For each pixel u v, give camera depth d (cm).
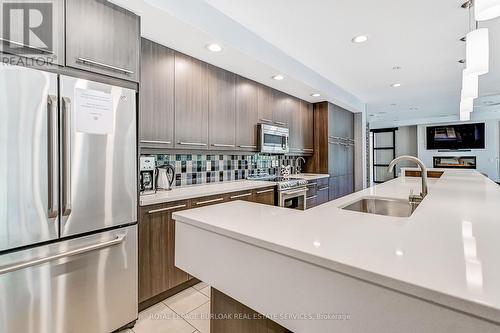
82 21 146
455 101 563
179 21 185
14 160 121
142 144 209
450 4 205
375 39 267
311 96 412
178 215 113
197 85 255
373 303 59
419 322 52
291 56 310
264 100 346
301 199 354
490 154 757
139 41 175
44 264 132
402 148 933
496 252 68
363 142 554
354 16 224
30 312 127
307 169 473
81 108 144
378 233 85
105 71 156
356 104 515
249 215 111
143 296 185
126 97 166
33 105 126
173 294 211
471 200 148
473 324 47
